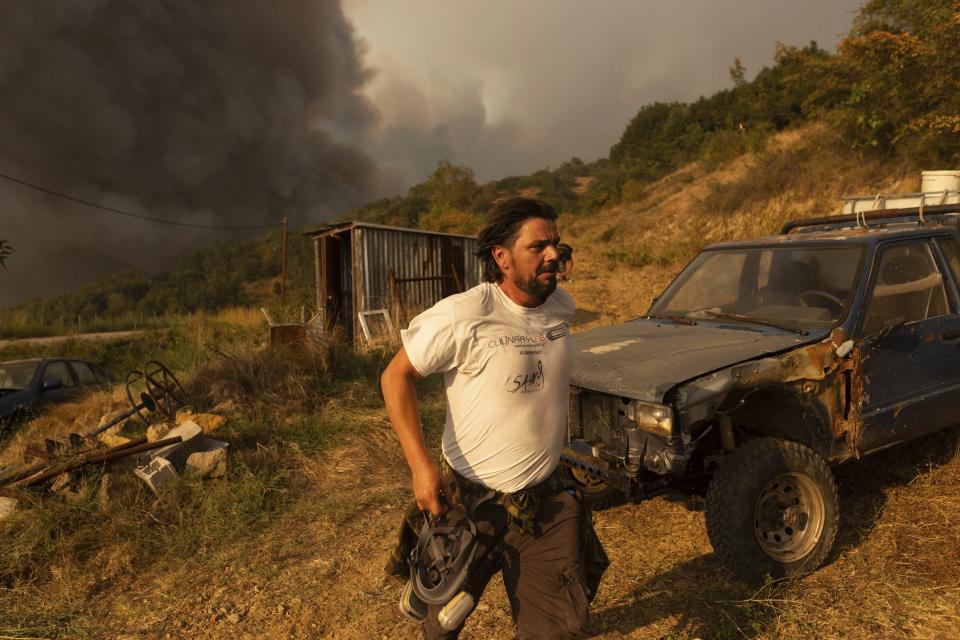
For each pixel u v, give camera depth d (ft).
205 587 11.73
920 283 13.50
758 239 15.46
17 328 85.71
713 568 11.09
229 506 14.70
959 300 13.82
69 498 14.84
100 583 12.12
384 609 10.66
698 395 10.27
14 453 20.01
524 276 6.21
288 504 15.25
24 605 11.31
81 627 10.59
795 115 84.17
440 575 6.32
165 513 14.44
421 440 6.19
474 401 6.33
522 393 6.29
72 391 29.71
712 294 15.16
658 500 14.01
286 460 17.56
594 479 13.58
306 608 10.86
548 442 6.53
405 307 40.86
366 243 39.01
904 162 45.34
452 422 6.61
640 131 152.35
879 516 12.44
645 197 94.68
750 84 111.86
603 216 96.89
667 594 10.48
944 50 40.11
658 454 10.50
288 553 12.85
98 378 33.14
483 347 6.16
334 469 17.22
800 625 9.30
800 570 10.53
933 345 13.08
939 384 13.21
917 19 42.65
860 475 14.30
